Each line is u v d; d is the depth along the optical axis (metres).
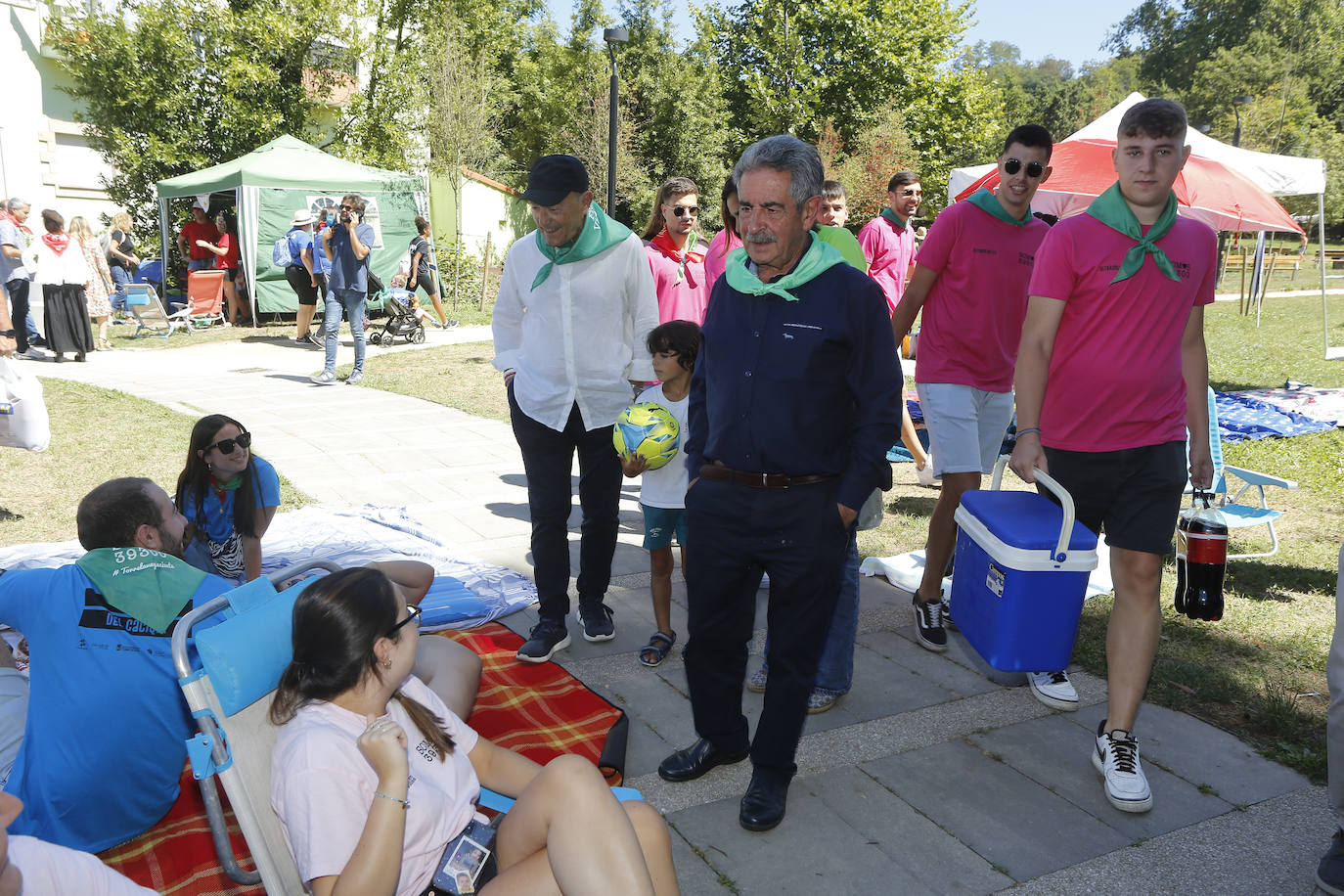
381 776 2.00
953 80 36.00
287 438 8.05
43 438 5.64
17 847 1.73
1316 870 2.83
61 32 17.86
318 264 13.40
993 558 3.31
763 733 3.05
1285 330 17.80
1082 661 4.25
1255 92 51.00
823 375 2.86
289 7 19.31
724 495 3.00
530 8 38.06
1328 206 39.12
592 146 31.42
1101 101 49.31
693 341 3.84
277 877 2.18
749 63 37.38
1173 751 3.49
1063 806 3.16
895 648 4.40
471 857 2.22
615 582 5.14
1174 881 2.78
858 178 29.73
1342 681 2.68
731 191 4.86
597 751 3.37
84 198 20.09
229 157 19.08
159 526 2.88
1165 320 3.24
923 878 2.78
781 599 2.99
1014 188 4.09
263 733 2.23
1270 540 5.95
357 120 21.48
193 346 14.00
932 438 4.36
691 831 2.99
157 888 2.65
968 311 4.23
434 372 11.68
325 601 2.06
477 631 4.37
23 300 12.52
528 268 4.09
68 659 2.67
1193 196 8.65
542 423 4.04
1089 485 3.39
